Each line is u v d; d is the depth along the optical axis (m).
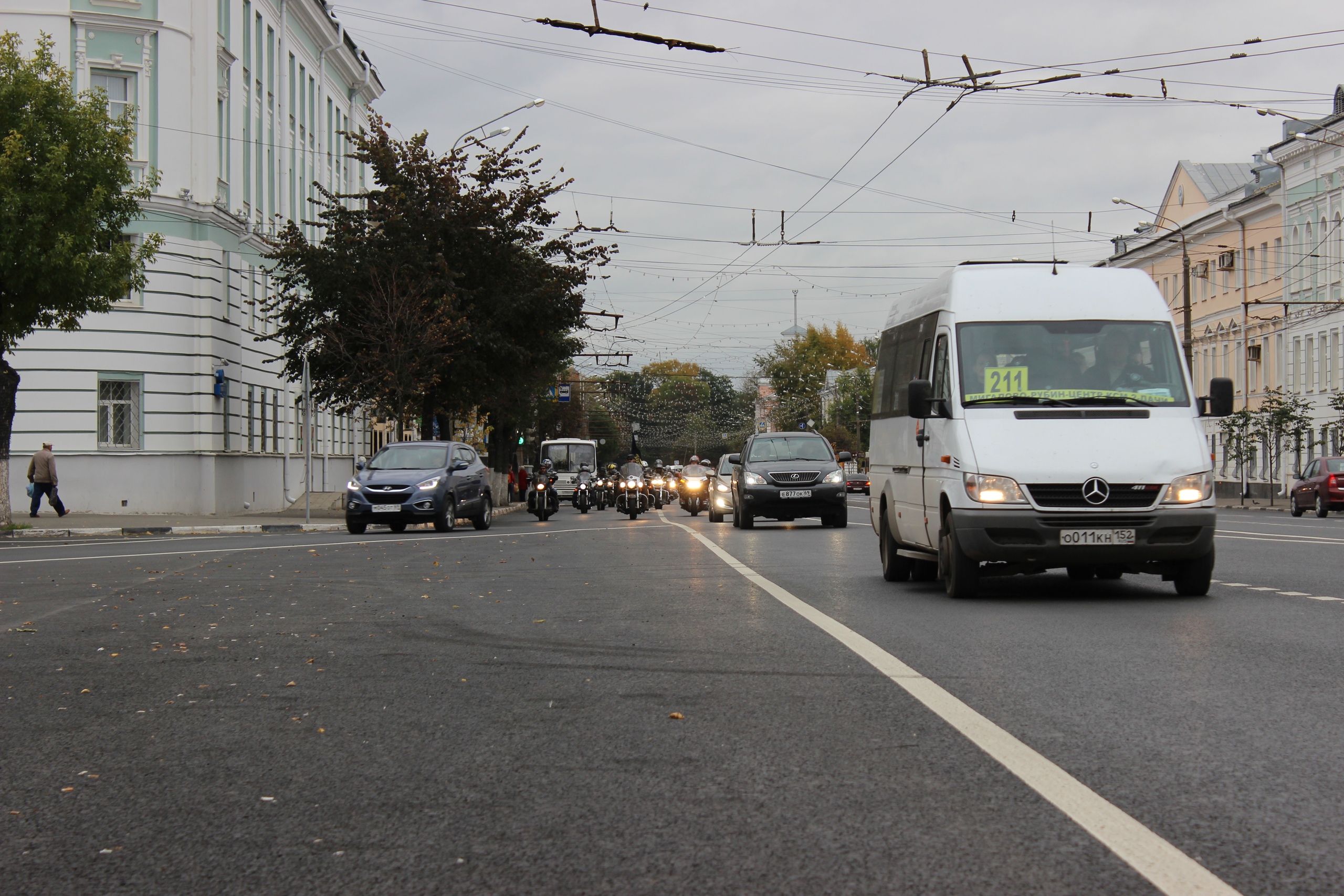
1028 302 12.86
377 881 4.18
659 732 6.33
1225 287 68.56
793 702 7.03
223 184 40.34
